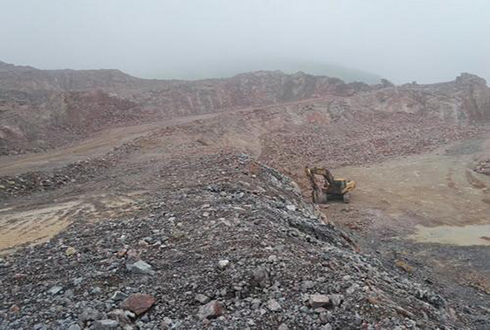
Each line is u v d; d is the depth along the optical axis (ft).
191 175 60.59
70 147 104.47
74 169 67.67
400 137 161.99
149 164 73.05
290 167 118.83
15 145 102.83
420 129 175.01
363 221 79.46
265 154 127.75
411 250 65.51
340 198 93.09
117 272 26.91
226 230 33.58
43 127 124.06
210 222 35.78
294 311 22.52
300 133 154.51
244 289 24.72
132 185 57.11
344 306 23.02
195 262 28.09
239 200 45.44
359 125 174.29
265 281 25.50
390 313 22.98
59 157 84.84
